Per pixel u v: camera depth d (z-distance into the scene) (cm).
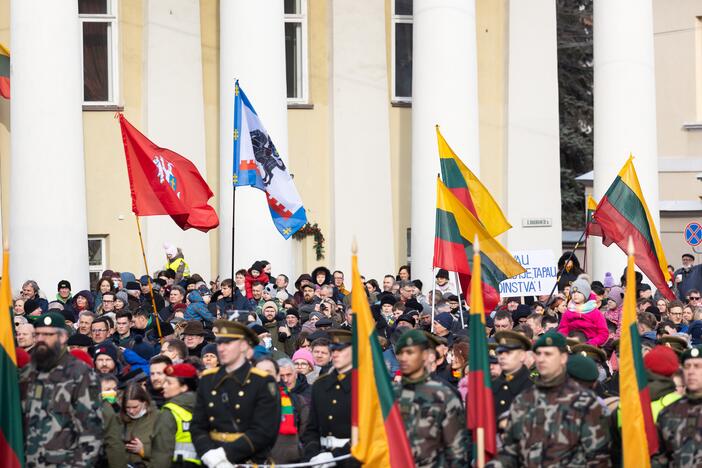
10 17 3002
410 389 1262
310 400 1582
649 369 1371
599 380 1580
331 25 3566
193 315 2336
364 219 3562
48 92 2923
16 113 2934
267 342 1866
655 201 3403
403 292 2630
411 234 3281
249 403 1298
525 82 3675
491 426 1223
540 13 3678
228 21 3167
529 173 3666
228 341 1299
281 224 2283
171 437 1392
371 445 1252
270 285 2688
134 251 3388
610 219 2316
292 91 3584
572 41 6425
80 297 2488
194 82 3450
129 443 1476
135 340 1919
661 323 2041
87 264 2981
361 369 1266
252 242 3086
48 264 2906
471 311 1245
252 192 3094
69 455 1306
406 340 1253
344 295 2661
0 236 3228
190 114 3444
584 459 1191
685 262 3309
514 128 3659
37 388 1314
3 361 1291
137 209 2153
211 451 1272
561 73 6456
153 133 3406
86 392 1316
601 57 3419
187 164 2214
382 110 3588
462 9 3247
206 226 2231
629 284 1268
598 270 3372
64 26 2941
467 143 3238
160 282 2700
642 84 3394
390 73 3625
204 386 1316
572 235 4981
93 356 1788
